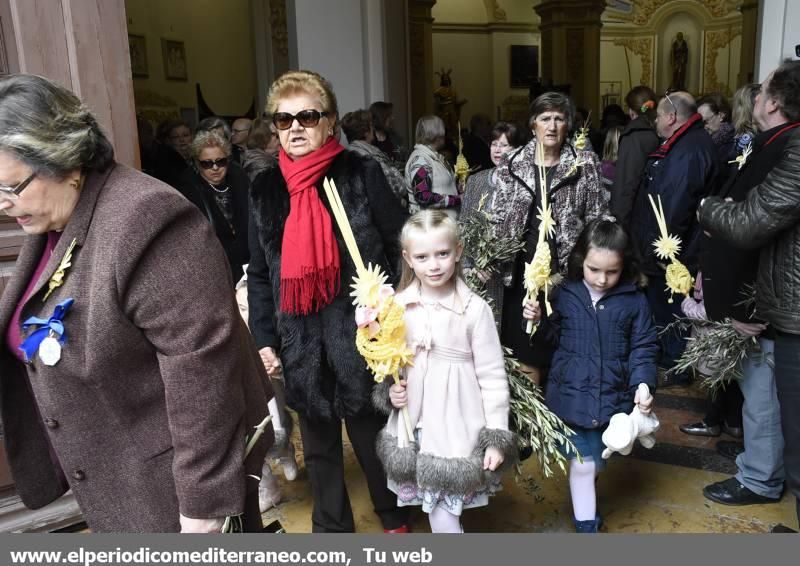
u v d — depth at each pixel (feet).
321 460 7.15
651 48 67.36
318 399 6.78
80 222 3.86
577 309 7.64
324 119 6.63
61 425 4.04
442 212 6.34
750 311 7.50
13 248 7.61
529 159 8.91
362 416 6.95
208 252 4.01
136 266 3.76
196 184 10.31
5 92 3.67
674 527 7.88
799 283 6.15
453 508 6.31
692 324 9.91
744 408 8.21
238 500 4.03
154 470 4.10
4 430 4.56
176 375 3.83
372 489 7.47
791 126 6.66
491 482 6.41
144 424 4.08
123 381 3.93
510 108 58.80
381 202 6.81
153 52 25.95
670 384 12.42
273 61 27.04
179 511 4.08
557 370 7.76
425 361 6.43
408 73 21.49
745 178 7.04
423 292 6.59
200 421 3.87
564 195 8.63
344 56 19.39
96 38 7.74
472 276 8.24
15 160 3.61
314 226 6.51
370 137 14.85
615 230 7.45
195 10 28.02
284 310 6.66
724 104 16.30
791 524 7.84
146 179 4.03
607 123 22.97
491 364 6.49
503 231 8.80
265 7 26.58
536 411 7.02
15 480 4.67
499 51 58.23
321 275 6.48
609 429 6.97
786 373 6.42
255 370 4.77
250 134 13.67
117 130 7.99
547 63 51.47
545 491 8.87
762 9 11.30
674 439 10.25
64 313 3.79
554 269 8.57
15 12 7.27
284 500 8.86
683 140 11.98
